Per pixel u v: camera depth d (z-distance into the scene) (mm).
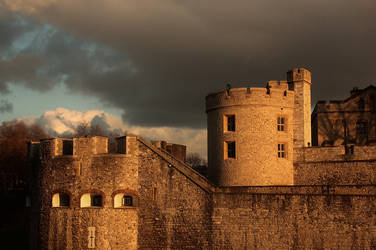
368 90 46656
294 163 37344
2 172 66812
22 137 70000
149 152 36156
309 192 32031
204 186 33719
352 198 29312
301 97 38250
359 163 34938
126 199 36969
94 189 36594
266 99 36594
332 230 29688
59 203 38219
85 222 36344
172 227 34500
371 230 28703
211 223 33000
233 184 36375
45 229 37812
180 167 34906
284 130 37312
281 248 30891
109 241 35812
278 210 31156
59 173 37844
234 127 36969
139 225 35812
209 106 38750
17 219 61062
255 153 36188
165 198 35000
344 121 47031
